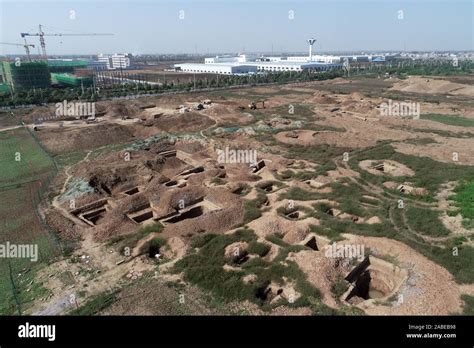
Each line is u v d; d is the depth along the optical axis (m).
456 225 36.25
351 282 28.19
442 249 31.91
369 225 36.03
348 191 45.22
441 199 42.41
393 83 155.38
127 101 109.56
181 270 30.50
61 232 37.94
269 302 26.52
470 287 27.02
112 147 68.75
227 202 42.06
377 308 25.08
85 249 34.62
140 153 61.44
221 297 27.11
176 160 60.78
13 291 28.92
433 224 36.47
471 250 31.53
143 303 26.77
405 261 29.72
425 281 27.16
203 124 83.88
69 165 59.72
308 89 141.50
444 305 24.95
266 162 57.62
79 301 27.25
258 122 83.75
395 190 45.81
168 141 70.69
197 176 51.19
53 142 71.00
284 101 113.06
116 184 50.34
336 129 75.75
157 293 27.83
